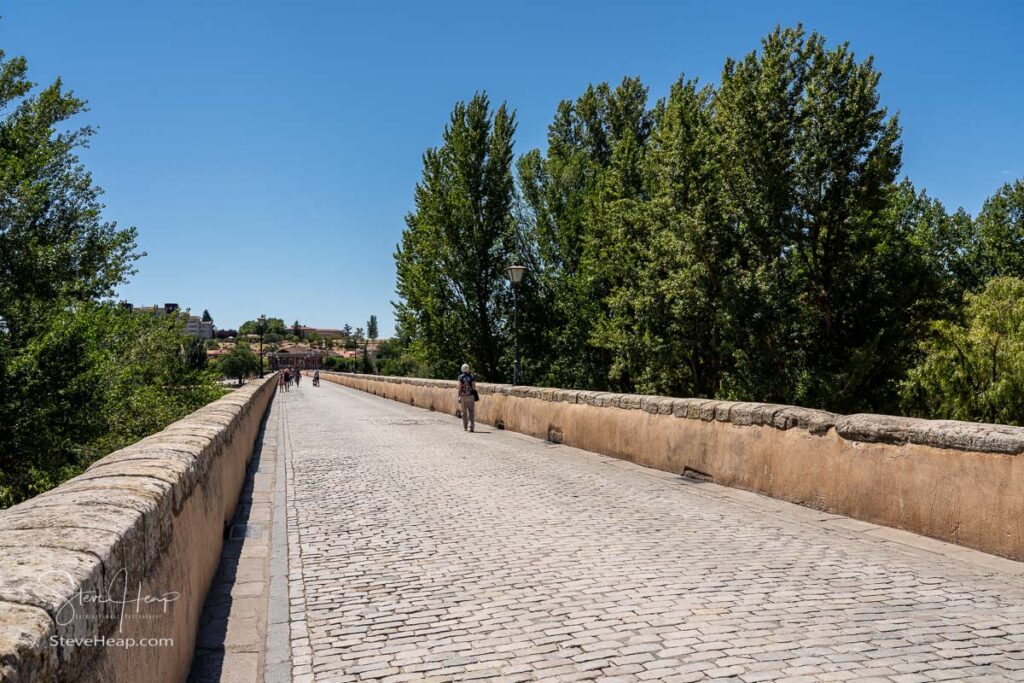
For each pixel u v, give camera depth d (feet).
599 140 126.11
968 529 20.43
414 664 13.07
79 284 48.52
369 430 64.59
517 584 17.87
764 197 80.07
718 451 32.27
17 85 50.14
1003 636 14.06
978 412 50.88
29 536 7.72
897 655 13.12
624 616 15.40
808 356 83.71
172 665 11.13
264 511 28.43
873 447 23.89
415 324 121.70
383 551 21.49
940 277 83.61
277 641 14.37
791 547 21.26
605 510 27.17
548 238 121.70
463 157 115.96
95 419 44.68
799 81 80.64
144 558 9.45
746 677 12.21
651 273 87.97
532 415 55.47
